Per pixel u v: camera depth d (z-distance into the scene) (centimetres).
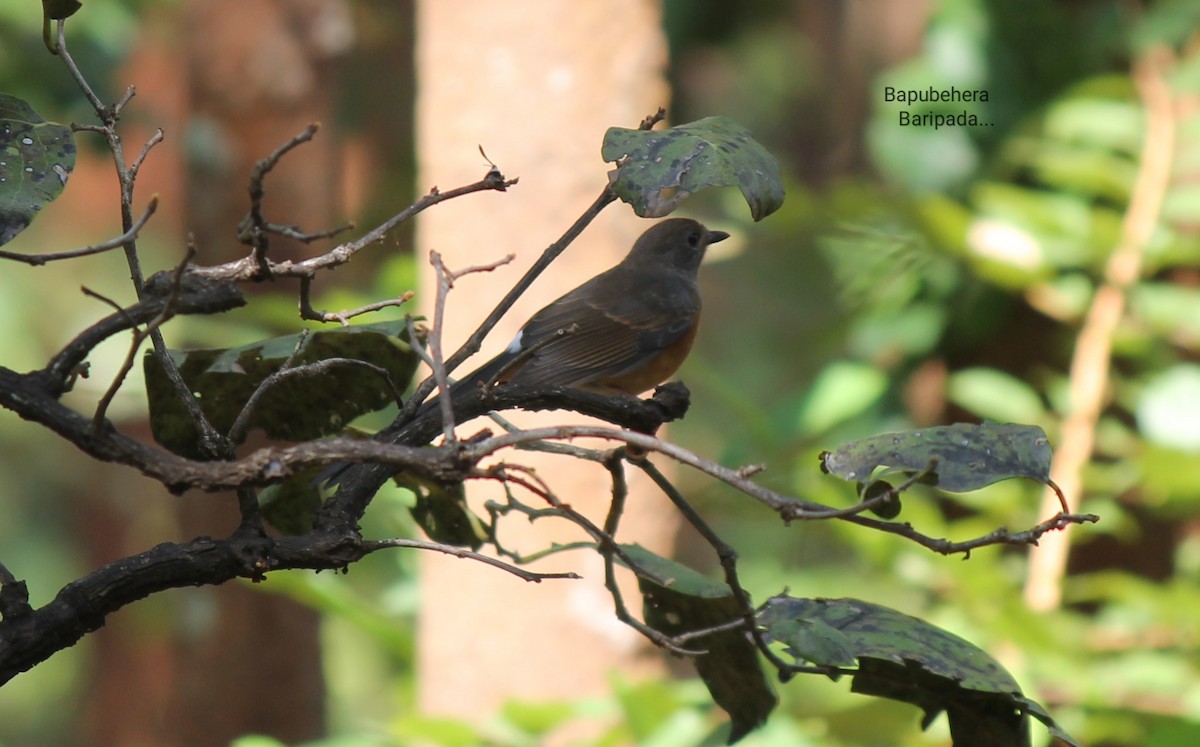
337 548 359
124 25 1560
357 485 379
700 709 761
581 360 864
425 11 1054
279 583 830
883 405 1184
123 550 2275
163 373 454
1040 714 381
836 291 1669
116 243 325
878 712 852
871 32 2070
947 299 1134
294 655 1352
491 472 358
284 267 360
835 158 2166
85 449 311
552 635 988
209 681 1345
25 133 369
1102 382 959
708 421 1794
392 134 1856
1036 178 1146
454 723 779
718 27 2108
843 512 347
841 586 1082
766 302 1827
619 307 891
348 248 366
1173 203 1003
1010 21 1155
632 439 338
